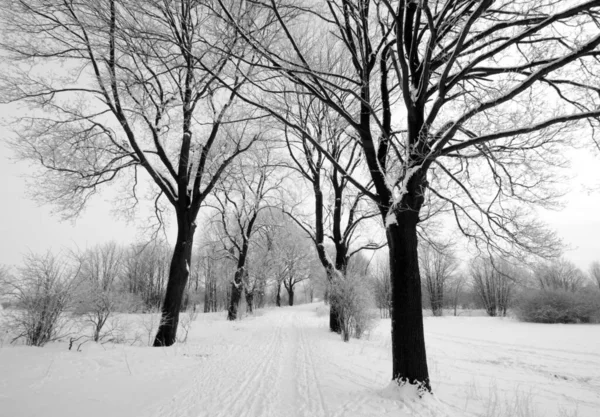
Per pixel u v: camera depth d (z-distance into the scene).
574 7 3.79
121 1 5.51
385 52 6.43
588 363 10.52
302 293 84.81
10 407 3.89
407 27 6.02
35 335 7.68
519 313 29.78
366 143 5.98
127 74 8.84
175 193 10.28
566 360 11.04
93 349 7.36
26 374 5.16
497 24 4.97
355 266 13.91
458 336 18.06
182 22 6.08
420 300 5.27
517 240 6.08
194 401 4.60
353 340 12.02
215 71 7.90
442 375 7.57
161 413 4.09
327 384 5.64
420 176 5.34
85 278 8.69
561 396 6.56
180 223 9.98
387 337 14.75
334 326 13.96
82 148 9.23
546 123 4.36
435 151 4.91
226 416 4.10
